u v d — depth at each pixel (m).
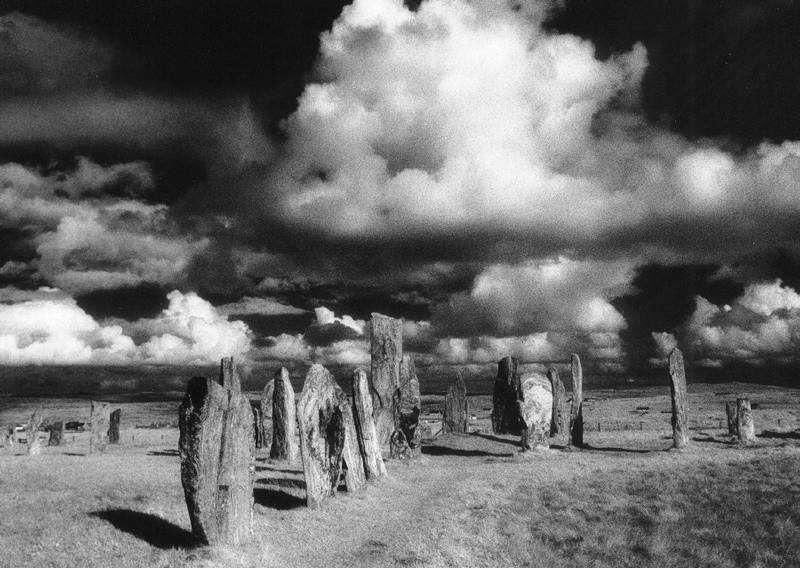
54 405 195.75
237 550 14.73
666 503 20.16
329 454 21.38
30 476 23.30
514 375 48.97
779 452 30.64
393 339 36.28
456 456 36.62
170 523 16.55
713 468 25.22
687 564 14.96
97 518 16.44
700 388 190.88
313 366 21.34
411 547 15.89
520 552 16.02
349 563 14.58
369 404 25.83
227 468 15.35
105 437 41.28
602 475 25.78
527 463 31.80
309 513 18.95
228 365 22.84
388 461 32.53
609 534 17.28
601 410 100.38
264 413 43.38
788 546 15.58
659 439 41.94
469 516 19.48
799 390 166.00
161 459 34.25
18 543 14.25
